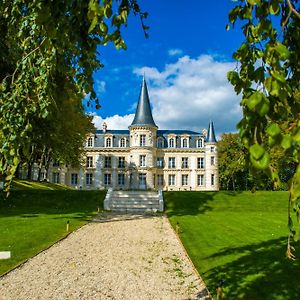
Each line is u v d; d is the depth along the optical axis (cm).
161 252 1086
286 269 824
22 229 1443
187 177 6512
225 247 1120
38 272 844
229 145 6200
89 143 6562
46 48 359
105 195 2853
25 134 366
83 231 1496
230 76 215
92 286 745
